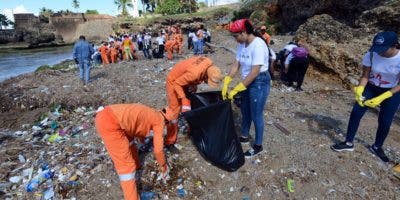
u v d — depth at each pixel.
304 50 8.20
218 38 27.22
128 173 3.55
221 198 4.03
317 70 9.65
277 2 23.02
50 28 67.88
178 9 64.81
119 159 3.52
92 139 5.62
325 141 5.22
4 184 4.41
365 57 4.30
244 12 27.83
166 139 4.80
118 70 12.94
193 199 4.02
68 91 10.08
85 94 9.45
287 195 4.04
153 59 17.39
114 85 10.23
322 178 4.30
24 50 53.25
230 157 4.30
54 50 51.75
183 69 4.46
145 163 4.58
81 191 4.16
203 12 55.34
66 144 5.58
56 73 14.40
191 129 4.73
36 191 4.22
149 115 3.74
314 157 4.72
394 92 4.04
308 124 5.94
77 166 4.70
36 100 9.71
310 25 10.41
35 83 12.06
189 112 4.21
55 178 4.46
